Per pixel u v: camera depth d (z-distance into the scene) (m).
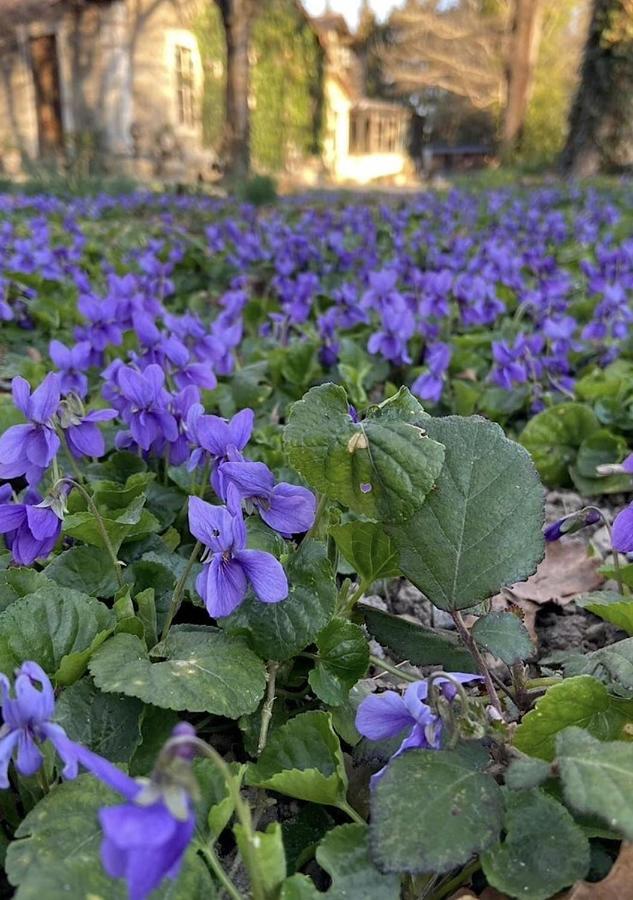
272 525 0.17
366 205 1.59
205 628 0.19
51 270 0.64
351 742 0.18
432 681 0.14
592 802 0.12
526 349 0.40
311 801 0.16
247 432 0.18
